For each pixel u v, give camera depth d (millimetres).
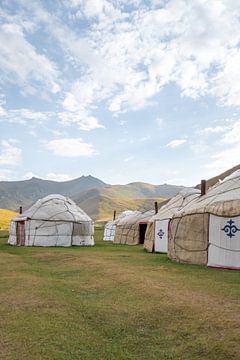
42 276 12328
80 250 22922
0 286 10438
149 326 6820
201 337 6172
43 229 27078
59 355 5516
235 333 6266
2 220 88250
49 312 7695
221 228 14141
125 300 8625
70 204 29953
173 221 16812
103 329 6680
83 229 28719
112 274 12195
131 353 5652
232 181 15875
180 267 14078
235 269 13445
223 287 9875
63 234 27359
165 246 21188
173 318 7172
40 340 6098
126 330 6625
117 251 22500
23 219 27547
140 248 25812
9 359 5355
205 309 7637
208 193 16422
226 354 5516
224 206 14258
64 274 12727
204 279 11203
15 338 6180
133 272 12562
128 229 33156
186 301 8289
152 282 10609
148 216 33281
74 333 6445
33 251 21641
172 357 5496
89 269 13641
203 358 5441
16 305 8281
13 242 28938
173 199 23875
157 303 8219
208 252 14500
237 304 8016
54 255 18828
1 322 7027
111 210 184375
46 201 28969
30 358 5395
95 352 5664
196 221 15258
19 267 14547
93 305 8234
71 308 8016
